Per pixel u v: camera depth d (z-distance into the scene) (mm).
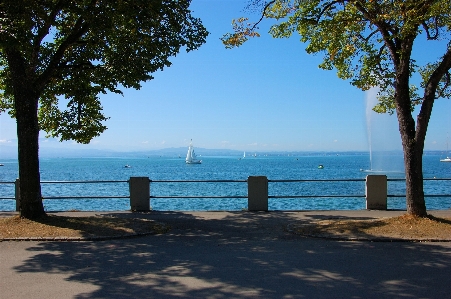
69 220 10609
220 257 7742
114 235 9375
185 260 7535
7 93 12820
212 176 67500
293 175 67000
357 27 10953
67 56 12547
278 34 12273
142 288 6004
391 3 9992
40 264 7262
